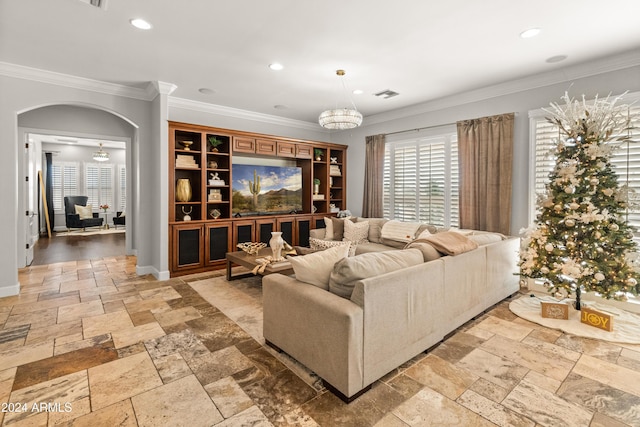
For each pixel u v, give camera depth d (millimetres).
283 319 2338
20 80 3662
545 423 1712
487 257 3203
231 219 5098
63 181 9773
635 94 3219
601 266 2930
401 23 2666
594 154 2961
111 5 2416
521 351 2484
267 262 3719
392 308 2098
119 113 4391
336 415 1772
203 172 4832
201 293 3879
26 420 1719
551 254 3182
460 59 3393
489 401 1891
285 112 5723
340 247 2486
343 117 3730
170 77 3977
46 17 2588
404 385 2049
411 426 1688
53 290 3971
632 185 3264
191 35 2893
